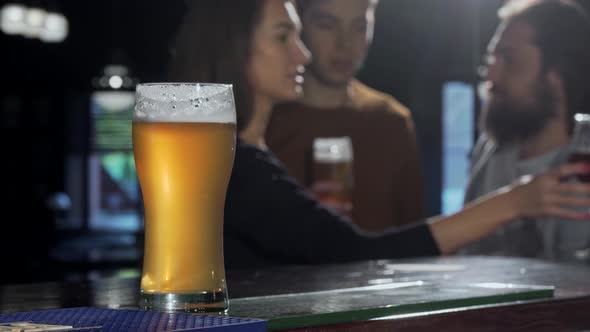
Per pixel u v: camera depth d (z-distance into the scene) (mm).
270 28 1636
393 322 759
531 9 2229
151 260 746
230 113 755
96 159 13414
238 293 918
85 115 12859
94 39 10156
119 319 639
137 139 744
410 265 1304
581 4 2734
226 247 1444
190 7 1677
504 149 2281
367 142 2916
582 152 1571
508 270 1228
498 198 1485
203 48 1645
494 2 3299
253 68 1640
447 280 1067
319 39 2834
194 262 737
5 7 8375
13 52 11008
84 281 1139
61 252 8766
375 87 4941
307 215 1427
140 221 13250
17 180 12117
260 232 1412
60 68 10938
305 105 2822
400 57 4992
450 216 1488
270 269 1257
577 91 2207
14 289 1036
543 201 1449
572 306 917
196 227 738
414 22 5000
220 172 745
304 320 712
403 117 2998
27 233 11445
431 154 5434
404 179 2982
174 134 724
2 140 12102
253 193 1414
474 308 824
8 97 12000
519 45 2232
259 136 1689
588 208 1935
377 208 2930
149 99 732
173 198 731
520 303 867
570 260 1933
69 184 13109
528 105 2217
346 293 908
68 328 589
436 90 5238
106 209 13570
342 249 1417
